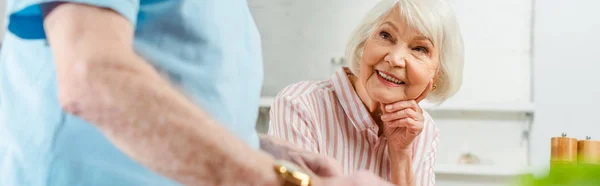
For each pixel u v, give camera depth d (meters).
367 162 1.86
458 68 1.82
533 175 0.38
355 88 1.86
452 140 3.84
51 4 0.62
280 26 3.96
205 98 0.78
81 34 0.58
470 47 3.88
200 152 0.57
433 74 1.78
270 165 0.60
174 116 0.57
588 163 0.37
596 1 3.79
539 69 3.83
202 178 0.58
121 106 0.56
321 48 3.93
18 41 0.76
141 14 0.76
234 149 0.59
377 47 1.75
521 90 3.85
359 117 1.81
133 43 0.75
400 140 1.82
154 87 0.58
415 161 1.90
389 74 1.75
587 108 3.79
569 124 3.80
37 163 0.70
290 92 1.82
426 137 1.94
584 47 3.80
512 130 3.82
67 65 0.57
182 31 0.77
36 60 0.73
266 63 3.96
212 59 0.80
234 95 0.84
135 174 0.71
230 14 0.87
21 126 0.72
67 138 0.69
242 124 0.88
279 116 1.76
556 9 3.82
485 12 3.87
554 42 3.83
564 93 3.81
